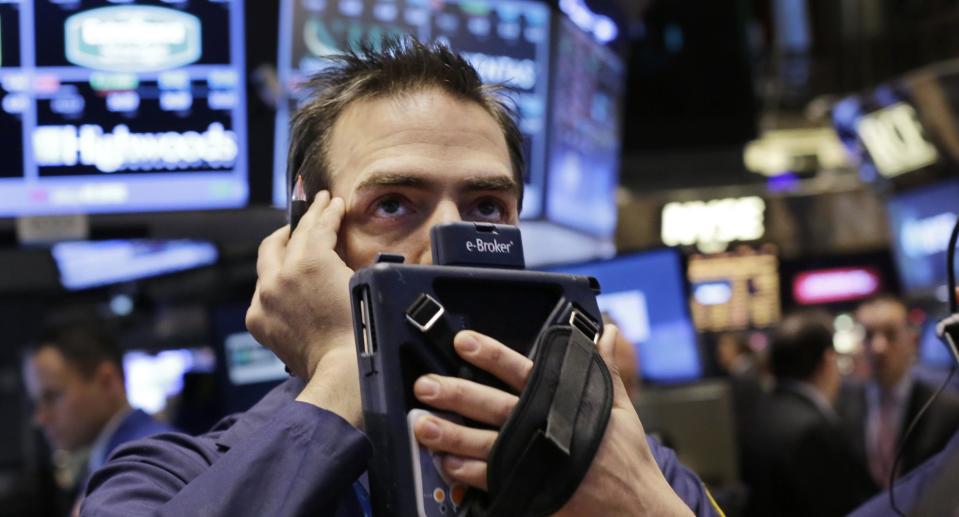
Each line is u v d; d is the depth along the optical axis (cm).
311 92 135
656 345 297
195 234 266
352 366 109
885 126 656
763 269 736
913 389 318
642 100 720
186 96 256
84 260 347
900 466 309
